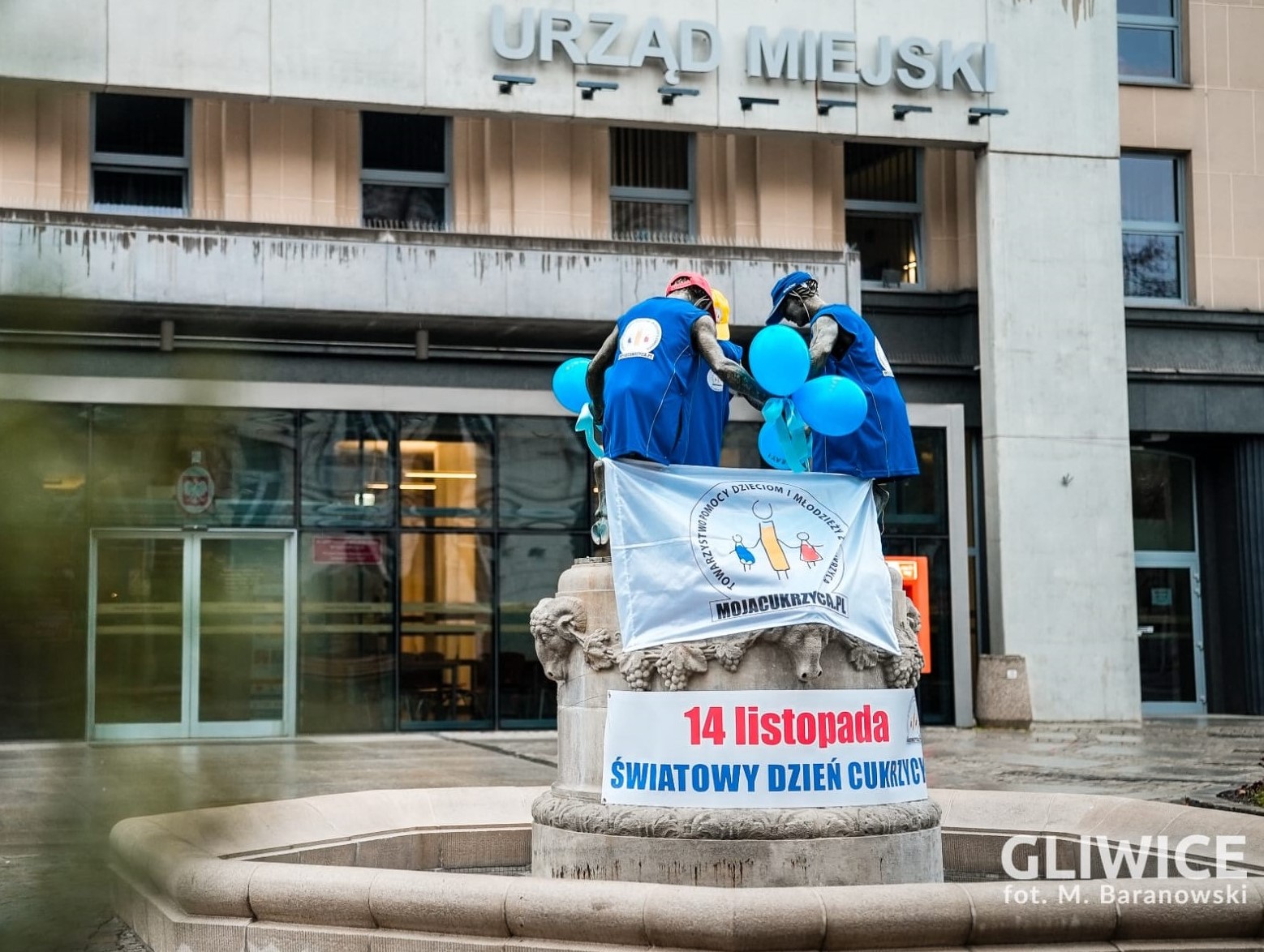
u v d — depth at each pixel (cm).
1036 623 2305
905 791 679
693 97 2188
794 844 639
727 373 684
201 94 2031
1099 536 2336
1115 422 2358
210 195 2119
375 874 601
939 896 541
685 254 2117
